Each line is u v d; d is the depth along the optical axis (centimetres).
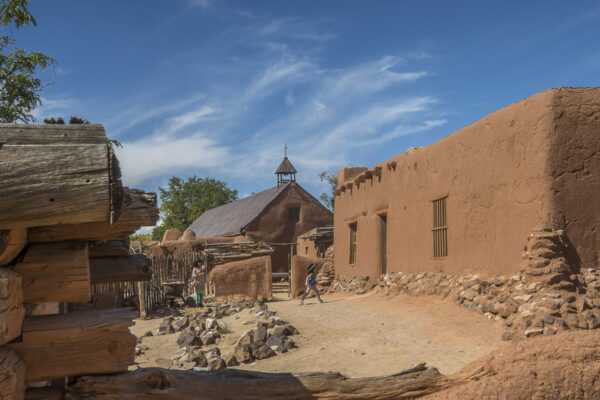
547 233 878
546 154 909
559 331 761
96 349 351
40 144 300
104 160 300
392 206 1546
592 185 913
